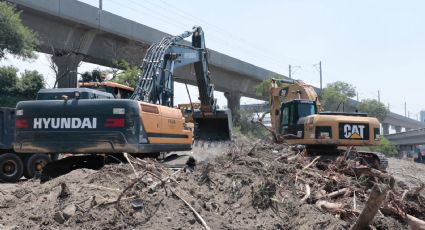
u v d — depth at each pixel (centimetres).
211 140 1736
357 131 1450
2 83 3641
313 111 1605
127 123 955
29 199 781
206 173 904
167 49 1425
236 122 3950
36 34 2947
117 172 848
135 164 884
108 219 673
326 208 869
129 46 3675
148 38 3731
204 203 770
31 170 1627
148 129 998
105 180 808
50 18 3108
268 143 1356
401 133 8050
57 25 3209
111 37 3603
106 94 1115
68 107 988
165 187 777
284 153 1241
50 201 738
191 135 1202
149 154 1133
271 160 1084
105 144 957
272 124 1858
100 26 3312
